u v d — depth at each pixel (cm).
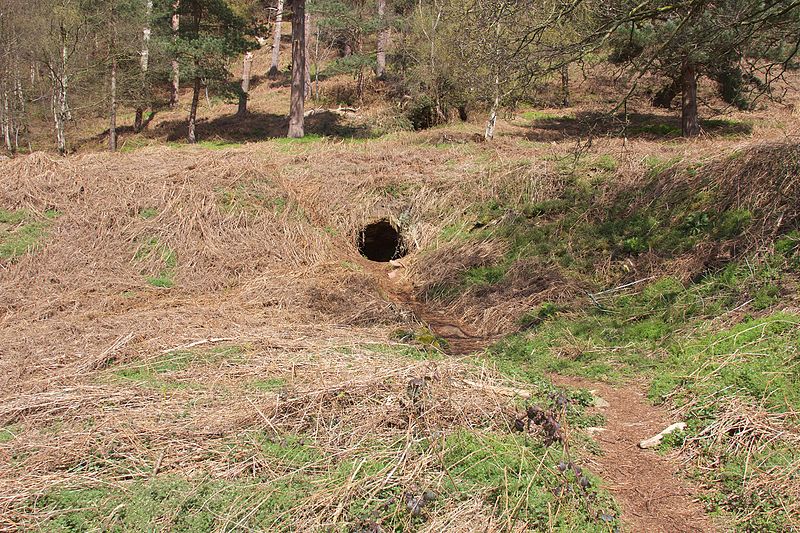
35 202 1024
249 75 3247
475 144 1577
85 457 433
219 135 2497
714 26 715
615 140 1266
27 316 776
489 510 366
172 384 552
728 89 1853
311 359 592
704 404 493
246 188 1145
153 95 3288
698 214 847
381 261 1255
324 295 868
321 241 1095
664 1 723
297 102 2125
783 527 356
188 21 2406
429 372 514
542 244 968
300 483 394
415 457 415
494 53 784
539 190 1126
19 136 2891
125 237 979
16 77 2652
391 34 2889
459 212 1173
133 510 369
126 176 1120
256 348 638
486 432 444
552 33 911
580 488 388
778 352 532
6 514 371
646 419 511
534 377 578
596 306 765
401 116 2198
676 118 2009
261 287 896
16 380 573
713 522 379
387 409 468
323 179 1297
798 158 784
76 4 2358
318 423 455
